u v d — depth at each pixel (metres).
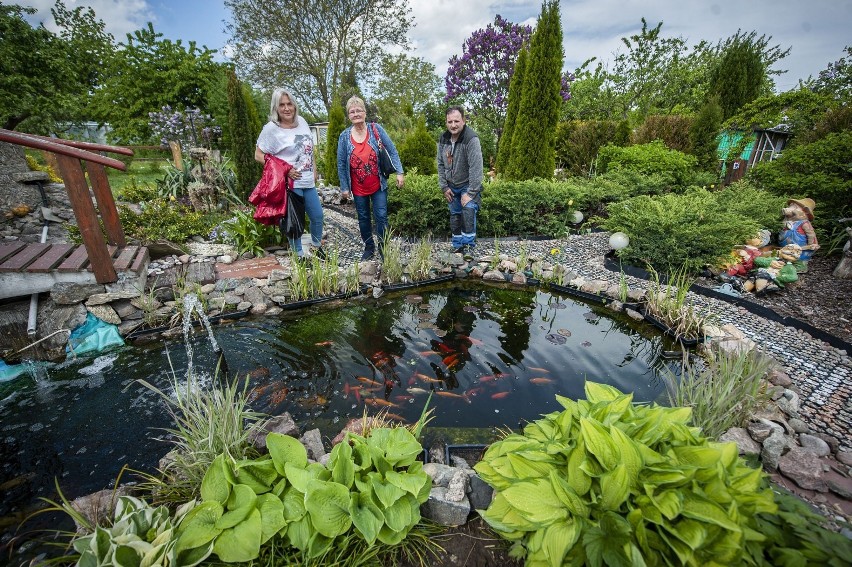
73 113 15.23
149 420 2.20
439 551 1.39
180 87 17.12
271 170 3.74
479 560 1.37
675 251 4.23
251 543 1.21
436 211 5.93
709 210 4.55
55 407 2.31
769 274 3.93
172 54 17.38
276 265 4.24
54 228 4.73
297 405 2.32
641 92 15.11
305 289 3.75
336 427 2.08
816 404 2.29
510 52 11.35
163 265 4.04
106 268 3.05
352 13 16.98
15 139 2.56
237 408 1.87
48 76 15.46
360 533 1.35
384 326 3.36
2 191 4.71
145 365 2.74
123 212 4.38
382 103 16.83
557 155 10.44
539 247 5.48
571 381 2.61
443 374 2.66
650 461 1.19
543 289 4.23
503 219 6.21
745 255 4.21
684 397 2.08
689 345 3.07
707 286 4.01
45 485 1.79
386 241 4.59
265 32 16.38
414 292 4.13
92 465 1.90
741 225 4.12
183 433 1.72
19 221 4.68
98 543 1.13
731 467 1.22
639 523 1.06
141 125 16.45
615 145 9.26
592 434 1.24
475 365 2.77
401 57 19.30
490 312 3.68
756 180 6.16
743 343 2.74
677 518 1.08
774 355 2.80
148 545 1.12
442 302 3.91
